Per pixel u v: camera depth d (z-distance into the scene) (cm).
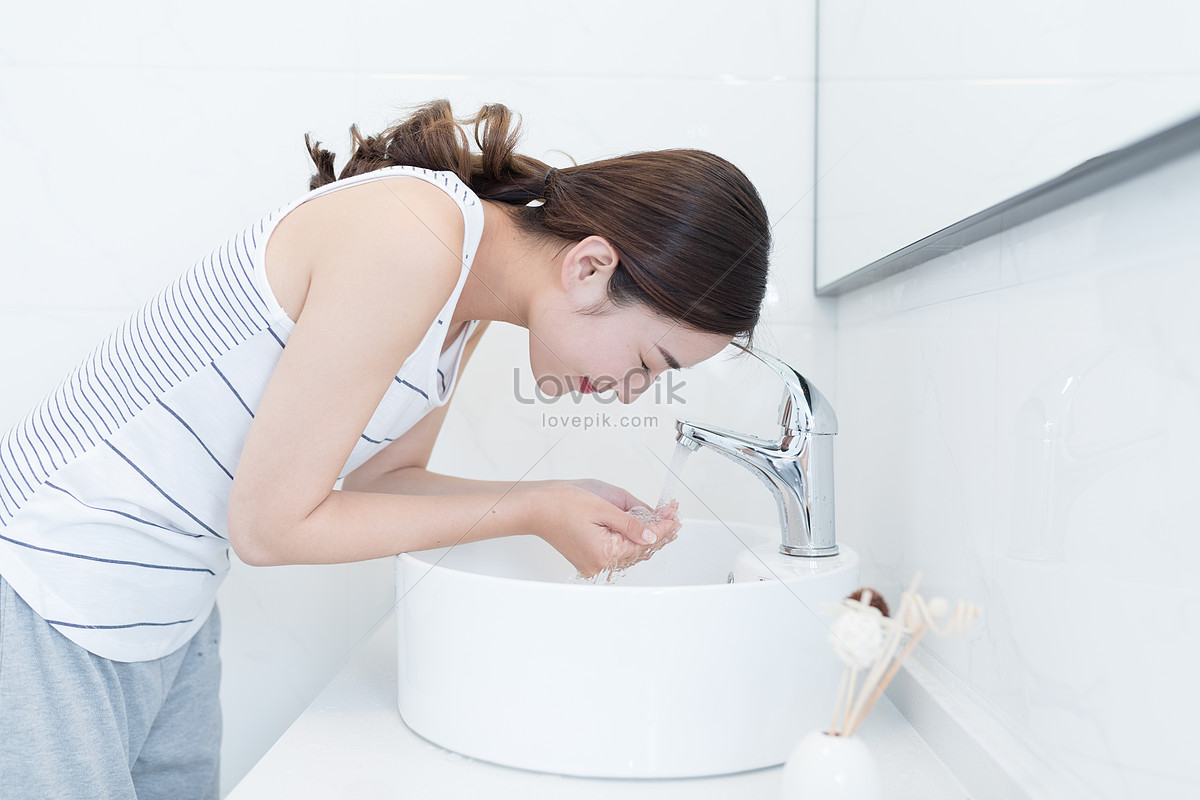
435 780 55
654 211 64
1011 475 47
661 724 54
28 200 105
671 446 71
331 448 60
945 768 52
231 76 105
